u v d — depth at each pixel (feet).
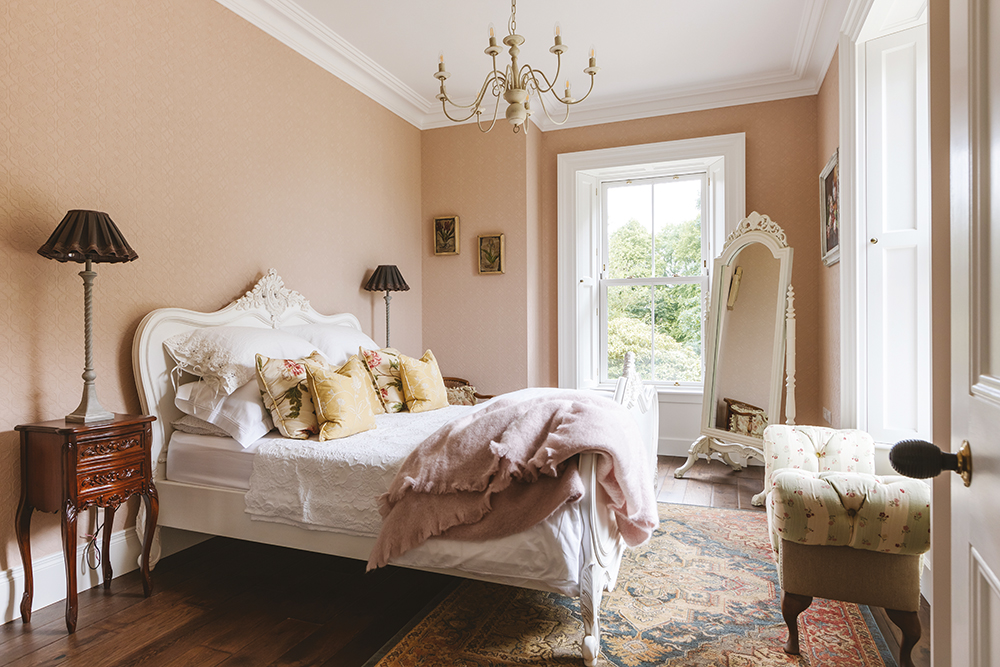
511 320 17.01
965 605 2.76
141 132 9.53
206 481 9.00
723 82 15.66
